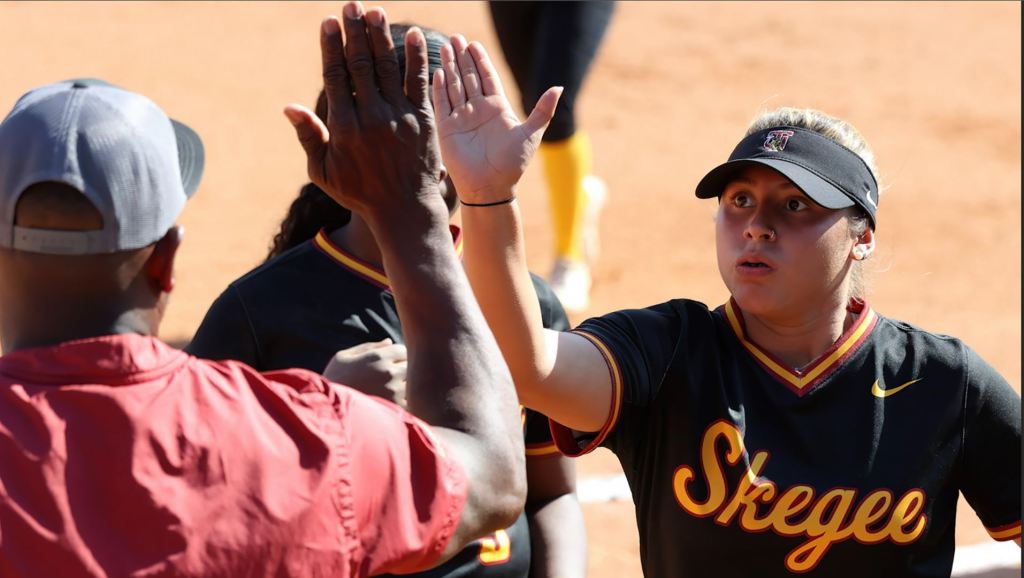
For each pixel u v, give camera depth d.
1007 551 18.25
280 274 10.37
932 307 31.50
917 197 39.31
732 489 9.77
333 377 8.70
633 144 43.03
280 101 45.38
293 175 38.50
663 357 10.05
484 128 9.27
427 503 7.07
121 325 6.92
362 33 7.44
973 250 35.44
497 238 9.31
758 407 9.95
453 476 7.13
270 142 41.31
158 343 7.02
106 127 6.76
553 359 9.62
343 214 11.49
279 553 6.64
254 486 6.70
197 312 28.02
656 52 52.94
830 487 9.75
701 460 9.86
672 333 10.17
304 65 49.81
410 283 7.55
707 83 49.94
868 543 9.81
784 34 56.66
